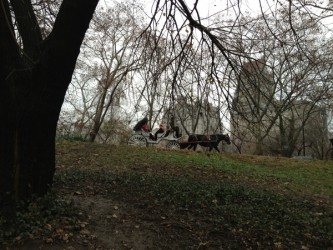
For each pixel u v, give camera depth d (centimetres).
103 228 695
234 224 789
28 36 696
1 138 623
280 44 715
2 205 628
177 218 777
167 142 2022
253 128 749
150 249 654
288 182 1537
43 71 635
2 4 524
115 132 2750
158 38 777
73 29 620
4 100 605
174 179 1155
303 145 4216
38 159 664
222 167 1602
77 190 886
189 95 782
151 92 802
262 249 706
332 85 2181
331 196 1379
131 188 950
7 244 587
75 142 1803
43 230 628
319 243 768
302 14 725
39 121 648
